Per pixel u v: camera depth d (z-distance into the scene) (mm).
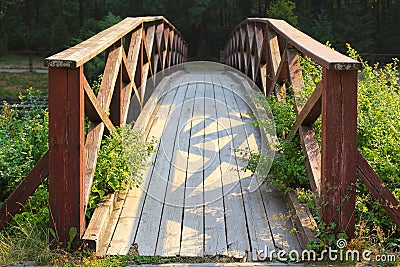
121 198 3373
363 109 3912
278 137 3766
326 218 2676
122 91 3953
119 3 19953
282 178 3350
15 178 3412
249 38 6449
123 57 3762
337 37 18688
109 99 3346
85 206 2777
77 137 2617
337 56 2670
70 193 2648
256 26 5863
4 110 4262
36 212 3043
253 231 2977
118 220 3100
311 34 18703
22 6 21406
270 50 4691
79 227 2666
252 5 22031
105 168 3191
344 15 19344
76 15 21078
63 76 2586
